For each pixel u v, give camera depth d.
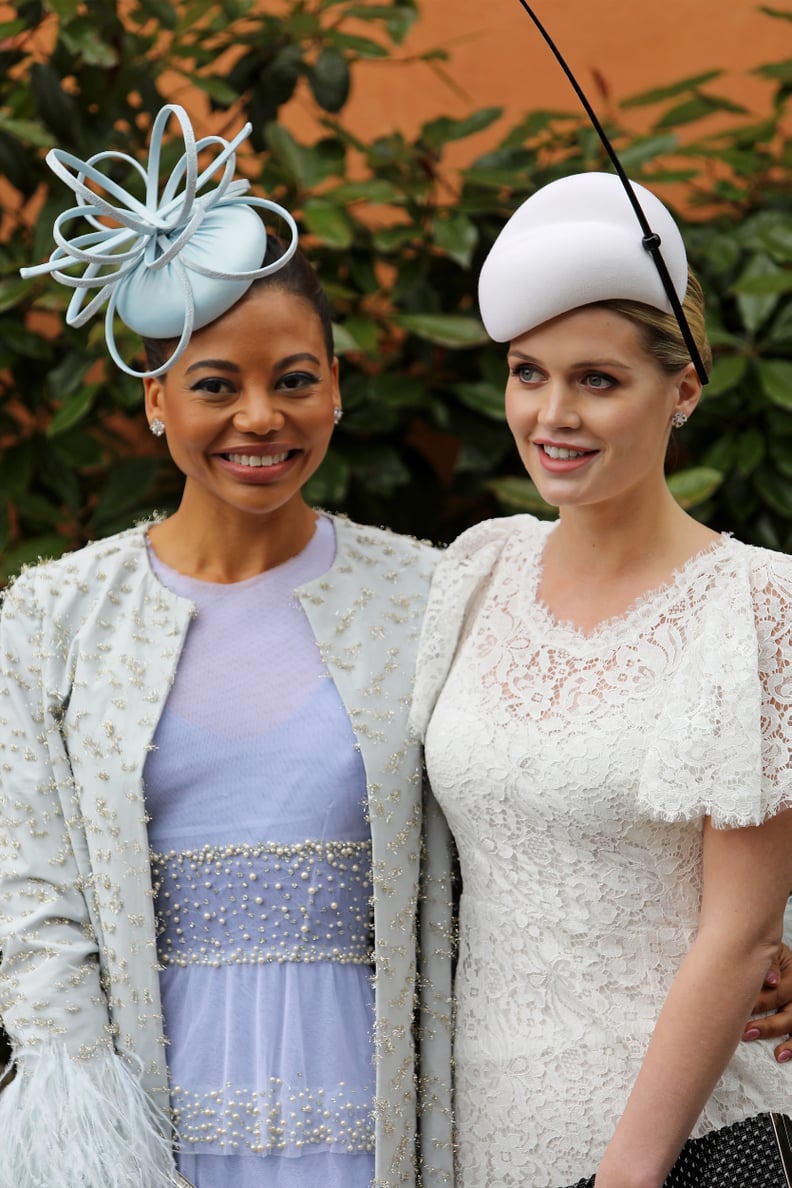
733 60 4.62
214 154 4.35
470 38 4.35
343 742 2.61
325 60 4.16
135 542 2.76
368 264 4.12
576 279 2.24
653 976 2.38
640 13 4.63
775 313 4.11
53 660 2.67
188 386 2.52
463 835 2.54
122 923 2.57
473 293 4.27
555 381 2.30
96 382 4.07
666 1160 2.24
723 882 2.28
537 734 2.40
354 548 2.81
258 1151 2.51
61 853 2.63
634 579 2.44
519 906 2.46
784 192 4.36
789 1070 2.46
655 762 2.27
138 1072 2.55
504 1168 2.46
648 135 4.10
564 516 2.52
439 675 2.62
